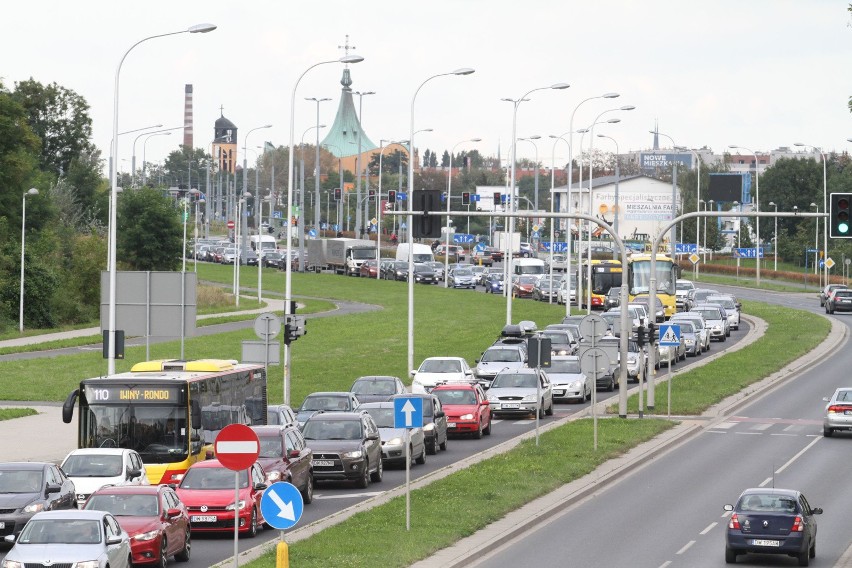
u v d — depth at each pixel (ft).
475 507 196.54
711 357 470.39
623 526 191.83
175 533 162.20
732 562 164.66
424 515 187.21
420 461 258.57
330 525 183.32
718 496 219.82
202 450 217.36
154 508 160.04
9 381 387.55
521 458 250.78
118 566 145.89
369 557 153.79
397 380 316.40
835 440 292.40
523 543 177.78
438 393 300.61
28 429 294.05
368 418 239.71
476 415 295.48
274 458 201.98
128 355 456.04
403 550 159.74
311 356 459.32
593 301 630.33
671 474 245.65
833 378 412.77
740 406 355.77
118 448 203.51
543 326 559.79
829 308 651.66
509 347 384.88
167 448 210.79
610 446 270.05
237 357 450.71
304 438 231.30
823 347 494.18
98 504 160.45
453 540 172.55
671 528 189.98
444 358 360.07
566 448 265.34
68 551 141.08
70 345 499.10
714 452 274.36
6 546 171.83
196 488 186.09
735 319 578.66
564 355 384.68
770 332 545.44
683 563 163.94
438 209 280.10
